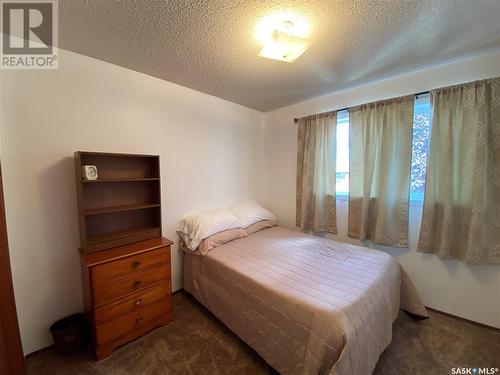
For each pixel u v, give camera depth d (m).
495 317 1.81
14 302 1.41
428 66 1.98
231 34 1.53
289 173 3.16
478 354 1.59
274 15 1.34
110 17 1.34
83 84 1.78
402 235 2.14
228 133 2.94
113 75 1.93
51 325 1.67
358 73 2.11
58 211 1.69
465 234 1.83
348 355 1.07
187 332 1.85
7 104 1.48
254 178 3.34
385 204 2.19
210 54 1.78
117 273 1.64
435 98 1.90
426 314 1.90
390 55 1.79
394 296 1.73
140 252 1.75
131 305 1.72
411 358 1.56
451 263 1.96
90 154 1.72
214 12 1.31
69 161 1.73
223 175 2.90
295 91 2.58
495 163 1.70
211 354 1.62
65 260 1.74
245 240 2.42
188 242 2.27
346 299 1.31
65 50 1.69
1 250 1.35
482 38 1.56
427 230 1.99
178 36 1.54
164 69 2.04
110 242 1.79
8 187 1.49
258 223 2.82
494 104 1.68
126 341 1.70
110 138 1.94
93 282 1.53
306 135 2.83
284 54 1.52
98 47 1.67
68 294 1.76
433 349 1.64
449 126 1.84
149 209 2.20
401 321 1.96
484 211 1.74
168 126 2.32
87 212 1.68
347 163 2.60
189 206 2.55
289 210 3.19
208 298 2.02
